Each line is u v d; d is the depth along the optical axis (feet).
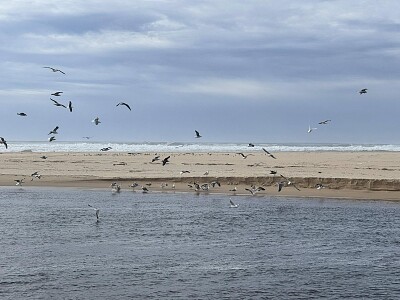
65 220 125.59
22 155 321.11
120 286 75.51
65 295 71.56
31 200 159.02
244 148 519.19
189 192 176.96
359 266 86.89
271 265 87.20
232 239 106.11
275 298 71.31
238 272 82.89
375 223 123.24
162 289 74.49
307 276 81.00
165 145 646.74
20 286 74.95
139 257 91.40
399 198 159.53
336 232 113.39
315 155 337.11
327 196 164.14
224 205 150.00
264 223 123.34
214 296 71.82
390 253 95.45
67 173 216.13
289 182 160.15
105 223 122.42
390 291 74.38
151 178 196.03
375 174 195.62
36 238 105.70
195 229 116.06
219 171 215.72
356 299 71.15
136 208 144.56
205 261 89.20
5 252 93.97
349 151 428.97
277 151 428.97
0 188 185.98
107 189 184.65
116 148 494.18
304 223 122.83
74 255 92.48
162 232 112.68
